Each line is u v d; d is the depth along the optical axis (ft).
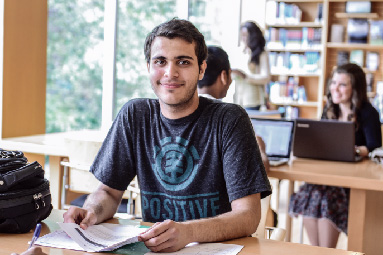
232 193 5.63
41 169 5.47
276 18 23.27
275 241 5.12
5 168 5.30
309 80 23.73
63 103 27.22
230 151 5.74
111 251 4.63
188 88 5.71
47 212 5.54
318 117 23.02
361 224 9.21
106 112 16.99
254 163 5.72
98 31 26.37
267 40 23.49
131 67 22.15
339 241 14.11
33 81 13.84
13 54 13.15
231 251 4.70
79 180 10.45
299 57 23.24
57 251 4.57
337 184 9.08
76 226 5.23
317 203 10.56
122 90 22.31
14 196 5.07
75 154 9.95
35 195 5.26
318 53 23.03
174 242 4.65
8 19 12.91
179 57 5.63
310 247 4.91
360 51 22.43
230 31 22.93
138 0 21.76
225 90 8.93
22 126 13.57
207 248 4.80
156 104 6.23
